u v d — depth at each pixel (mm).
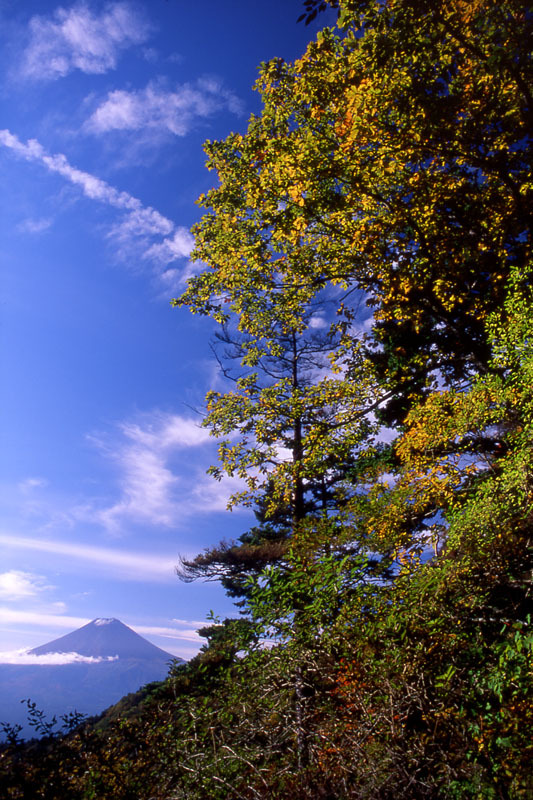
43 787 4129
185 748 4570
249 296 15078
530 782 3150
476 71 8867
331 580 5098
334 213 12766
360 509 8766
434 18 7848
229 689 5125
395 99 9445
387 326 14656
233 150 13406
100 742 4691
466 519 6594
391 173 11742
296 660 4820
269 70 11469
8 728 4391
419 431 10438
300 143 10648
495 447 9984
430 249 11891
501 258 10977
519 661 3801
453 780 3420
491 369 10094
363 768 3680
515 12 6930
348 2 7801
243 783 4090
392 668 4336
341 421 14281
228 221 13742
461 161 10477
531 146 9117
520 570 5516
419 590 5090
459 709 3910
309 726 4453
